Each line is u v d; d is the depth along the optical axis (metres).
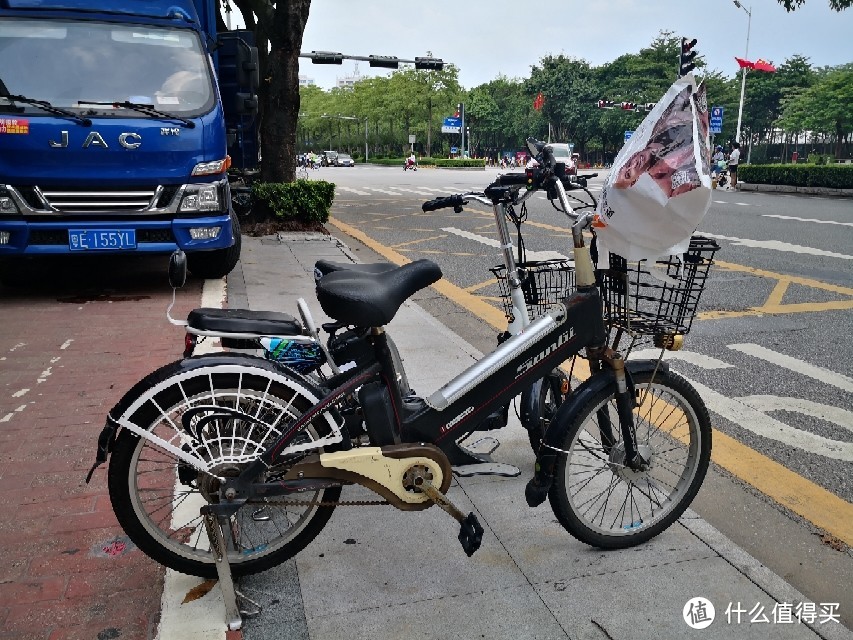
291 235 10.86
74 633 2.29
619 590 2.54
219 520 2.36
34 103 6.07
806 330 6.08
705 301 7.12
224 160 6.83
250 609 2.41
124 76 6.55
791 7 18.00
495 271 3.19
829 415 4.28
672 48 63.56
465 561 2.71
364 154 91.38
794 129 55.53
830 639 2.30
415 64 22.03
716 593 2.53
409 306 6.63
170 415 2.35
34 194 6.09
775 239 11.45
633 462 2.82
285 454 2.39
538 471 2.69
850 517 3.15
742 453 3.76
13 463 3.41
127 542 2.79
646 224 2.33
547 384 3.21
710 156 2.30
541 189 2.77
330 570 2.64
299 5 11.35
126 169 6.27
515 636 2.30
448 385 2.60
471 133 83.81
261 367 2.38
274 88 11.65
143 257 8.84
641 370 2.77
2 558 2.68
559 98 70.94
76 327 5.67
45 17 6.54
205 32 9.17
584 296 2.69
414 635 2.30
